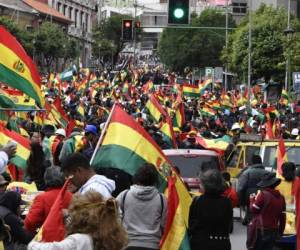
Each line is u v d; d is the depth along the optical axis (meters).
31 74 12.50
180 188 9.84
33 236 9.18
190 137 23.22
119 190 11.66
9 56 12.32
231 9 129.00
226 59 77.62
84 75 72.88
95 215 5.85
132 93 55.69
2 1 105.94
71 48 107.12
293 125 36.38
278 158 15.86
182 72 111.62
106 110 36.44
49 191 9.23
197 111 43.19
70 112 35.59
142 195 9.30
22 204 11.12
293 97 58.50
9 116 18.86
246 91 55.66
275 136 28.67
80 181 8.77
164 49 111.94
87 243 5.82
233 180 19.83
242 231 17.80
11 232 8.95
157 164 9.61
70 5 141.25
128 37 38.06
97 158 9.55
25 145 13.27
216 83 73.44
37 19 114.50
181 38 107.88
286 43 61.16
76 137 17.11
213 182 10.15
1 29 12.26
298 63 64.75
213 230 10.08
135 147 9.49
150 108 25.41
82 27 148.25
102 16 191.12
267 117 33.00
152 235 9.26
